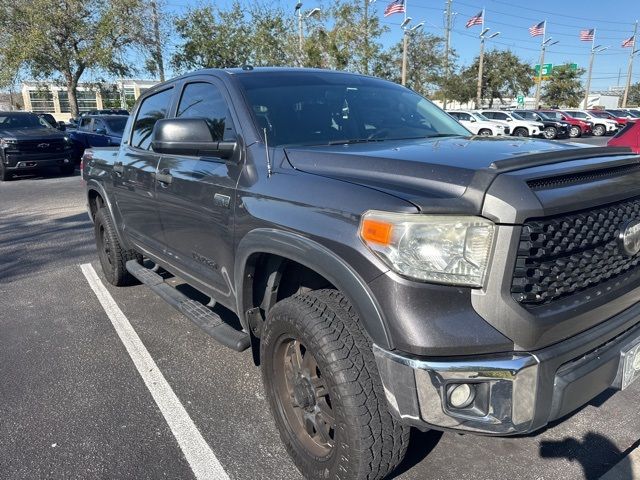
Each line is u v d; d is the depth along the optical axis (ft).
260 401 10.36
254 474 8.31
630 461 8.25
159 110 13.17
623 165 7.36
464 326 6.05
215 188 9.48
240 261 8.72
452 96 143.84
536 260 6.24
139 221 13.67
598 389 7.01
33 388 10.95
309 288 8.75
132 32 78.64
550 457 8.58
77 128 56.85
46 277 18.45
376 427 6.73
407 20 89.51
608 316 7.18
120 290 16.87
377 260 6.31
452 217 6.07
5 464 8.61
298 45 78.38
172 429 9.47
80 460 8.70
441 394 6.05
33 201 34.99
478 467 8.37
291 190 7.78
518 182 6.11
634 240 7.23
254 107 9.78
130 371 11.61
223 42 76.23
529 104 191.31
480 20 121.08
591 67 166.81
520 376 6.06
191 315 10.77
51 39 78.48
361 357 6.81
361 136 10.15
